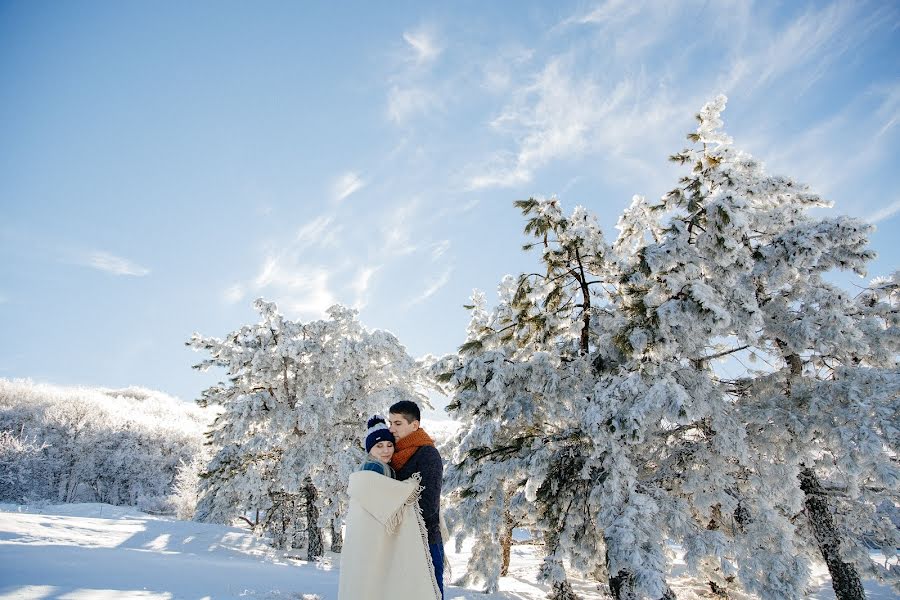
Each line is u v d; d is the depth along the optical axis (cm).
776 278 1071
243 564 991
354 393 2027
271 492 2072
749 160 1263
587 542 1010
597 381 1048
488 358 1079
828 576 1598
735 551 923
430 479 323
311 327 2148
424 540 308
